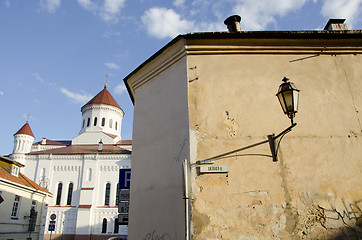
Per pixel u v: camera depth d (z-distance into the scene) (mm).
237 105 6211
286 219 5297
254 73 6523
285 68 6617
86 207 33438
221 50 6668
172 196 5898
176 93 6660
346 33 6633
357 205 5488
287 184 5562
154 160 6766
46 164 37188
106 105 47375
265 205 5379
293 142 5930
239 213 5297
